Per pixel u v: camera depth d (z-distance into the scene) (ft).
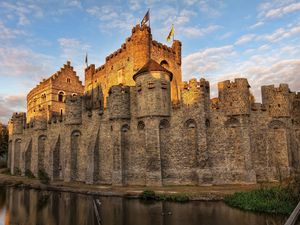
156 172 123.03
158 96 130.00
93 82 217.36
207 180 119.24
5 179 174.50
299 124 142.20
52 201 104.37
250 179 121.19
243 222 68.90
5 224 77.10
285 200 79.20
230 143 128.26
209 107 131.23
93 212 84.89
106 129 145.18
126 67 175.11
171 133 130.21
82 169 154.51
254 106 132.87
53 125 182.29
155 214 79.00
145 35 165.99
